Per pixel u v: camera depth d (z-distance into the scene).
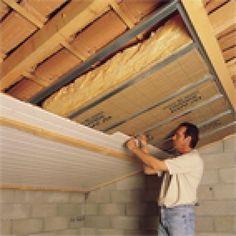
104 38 1.63
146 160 2.60
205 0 1.60
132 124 2.54
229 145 3.80
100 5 1.38
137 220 4.18
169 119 2.68
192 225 2.47
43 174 3.30
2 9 1.38
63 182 3.90
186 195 2.49
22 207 3.61
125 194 4.35
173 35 1.68
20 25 1.47
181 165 2.49
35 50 1.53
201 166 2.58
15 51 1.61
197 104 2.55
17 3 1.36
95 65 1.91
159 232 2.58
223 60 2.02
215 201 3.72
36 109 1.88
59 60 1.71
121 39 1.62
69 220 4.30
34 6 1.39
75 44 1.61
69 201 4.36
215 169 3.81
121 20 1.53
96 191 4.59
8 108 1.77
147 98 2.20
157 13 1.48
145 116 2.48
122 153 3.21
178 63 1.86
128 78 1.89
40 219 3.83
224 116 3.07
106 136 2.62
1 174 2.96
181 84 2.14
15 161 2.66
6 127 1.94
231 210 3.63
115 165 3.73
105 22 1.53
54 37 1.48
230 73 2.40
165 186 2.62
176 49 1.74
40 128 2.09
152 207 4.11
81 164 3.29
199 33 1.61
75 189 4.38
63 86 1.97
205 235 3.67
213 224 3.67
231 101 2.75
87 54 1.71
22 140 2.22
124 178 4.40
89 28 1.55
